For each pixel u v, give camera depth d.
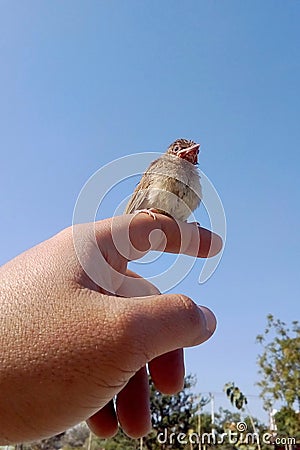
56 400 0.20
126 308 0.21
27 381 0.20
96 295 0.22
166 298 0.22
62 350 0.20
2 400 0.20
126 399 0.28
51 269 0.22
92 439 2.14
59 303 0.21
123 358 0.20
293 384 2.01
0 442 0.20
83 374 0.20
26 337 0.20
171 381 0.29
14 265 0.23
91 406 0.21
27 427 0.20
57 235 0.24
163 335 0.21
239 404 1.49
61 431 0.20
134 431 0.27
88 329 0.21
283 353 2.08
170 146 0.46
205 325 0.23
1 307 0.21
